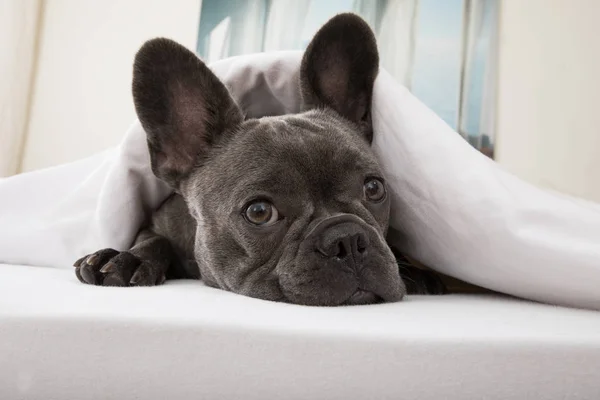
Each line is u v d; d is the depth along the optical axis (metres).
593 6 1.48
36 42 1.40
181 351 0.27
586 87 1.47
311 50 0.54
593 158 1.46
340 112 0.55
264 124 0.51
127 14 1.42
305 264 0.42
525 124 1.48
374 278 0.41
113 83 1.41
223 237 0.47
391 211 0.52
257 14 1.45
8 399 0.27
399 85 0.52
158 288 0.43
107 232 0.55
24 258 0.59
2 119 1.25
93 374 0.27
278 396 0.27
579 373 0.27
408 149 0.48
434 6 1.49
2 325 0.27
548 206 0.41
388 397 0.27
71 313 0.28
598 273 0.37
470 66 1.48
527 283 0.40
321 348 0.27
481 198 0.42
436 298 0.46
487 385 0.27
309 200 0.45
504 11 1.49
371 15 1.48
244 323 0.28
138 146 0.55
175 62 0.50
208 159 0.51
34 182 0.63
